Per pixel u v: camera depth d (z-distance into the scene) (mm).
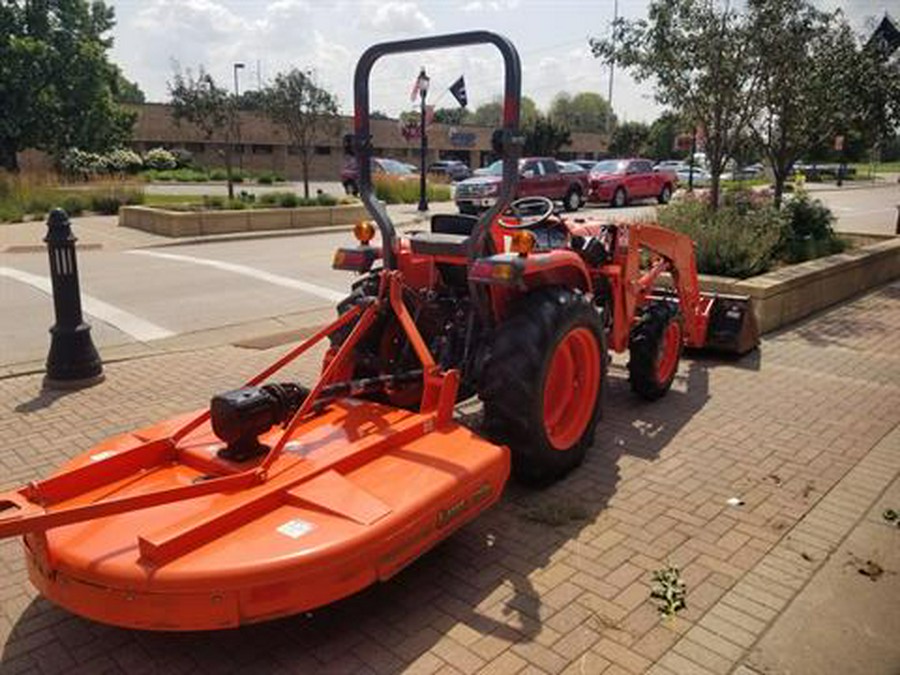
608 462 4562
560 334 3914
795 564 3471
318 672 2789
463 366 4105
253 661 2854
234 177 38438
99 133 39062
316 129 24422
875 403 5648
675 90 10398
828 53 10062
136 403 5562
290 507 2895
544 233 5074
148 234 15883
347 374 4188
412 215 20453
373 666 2818
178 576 2518
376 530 2754
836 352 7074
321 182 43750
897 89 10305
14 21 36406
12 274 10719
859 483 4301
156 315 8422
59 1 37094
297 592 2617
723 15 9938
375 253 4488
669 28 10141
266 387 3297
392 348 4188
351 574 2711
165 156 43438
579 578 3355
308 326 8039
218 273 11039
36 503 2871
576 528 3777
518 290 4047
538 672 2783
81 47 37312
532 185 21750
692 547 3613
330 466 3082
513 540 3662
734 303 6840
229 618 2561
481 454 3342
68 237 5695
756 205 10977
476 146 58750
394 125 54969
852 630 3010
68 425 5121
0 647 2943
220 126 23031
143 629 2627
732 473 4430
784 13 9797
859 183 46562
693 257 6215
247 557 2584
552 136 48312
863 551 3580
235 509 2744
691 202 10461
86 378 5910
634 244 5258
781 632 2994
